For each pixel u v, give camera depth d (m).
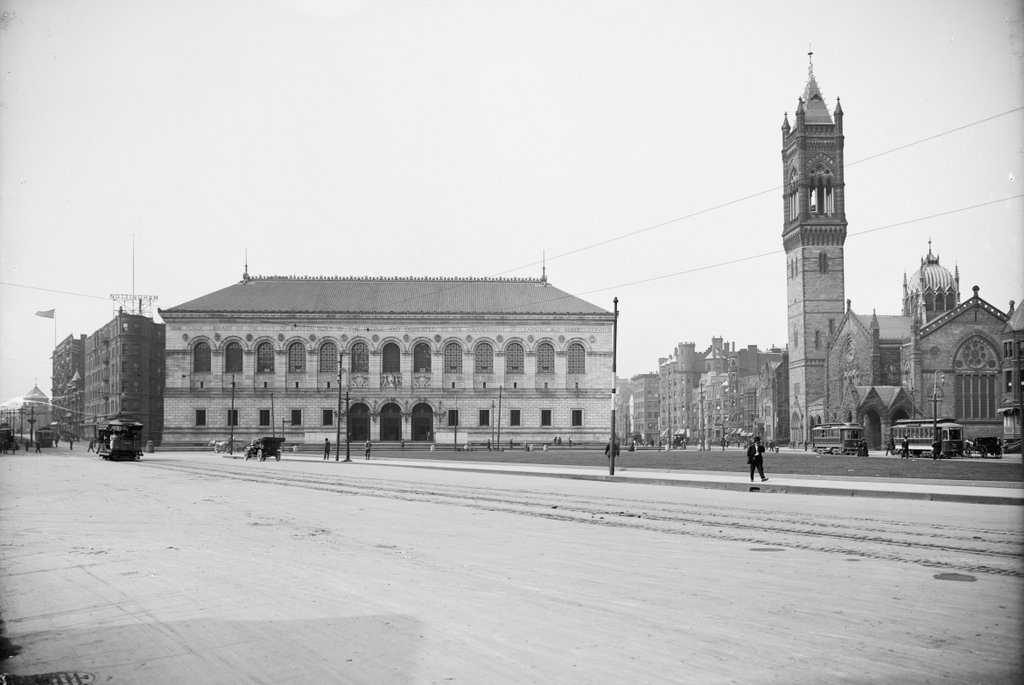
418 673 9.66
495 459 74.25
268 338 118.69
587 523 23.33
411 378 119.06
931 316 138.75
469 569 15.89
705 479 42.59
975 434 114.44
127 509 28.67
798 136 142.25
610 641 10.76
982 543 18.53
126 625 12.15
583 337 120.38
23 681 9.74
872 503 29.25
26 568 16.73
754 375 187.75
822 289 140.88
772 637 10.83
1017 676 9.31
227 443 107.06
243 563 16.94
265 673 9.80
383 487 39.03
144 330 152.50
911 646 10.40
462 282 128.88
